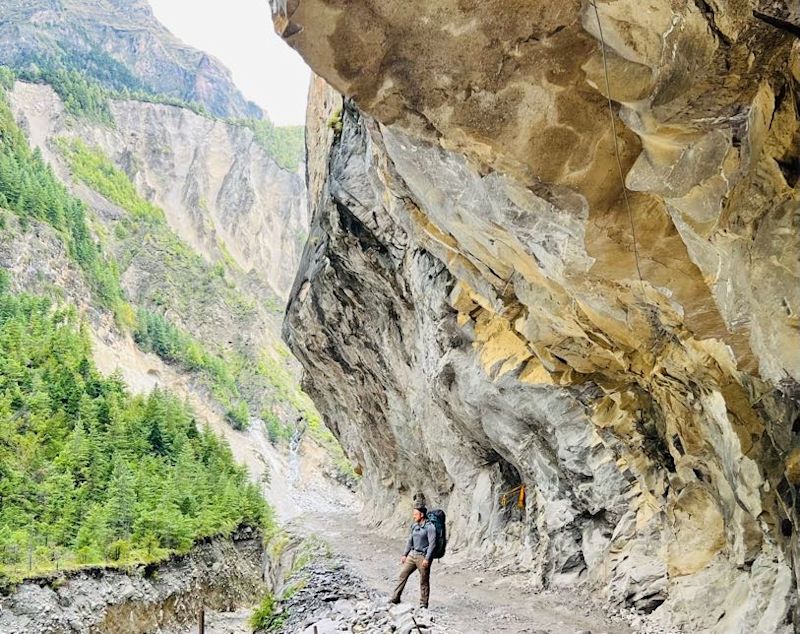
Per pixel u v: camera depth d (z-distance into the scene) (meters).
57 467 38.03
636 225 6.21
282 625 11.39
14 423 40.28
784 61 4.25
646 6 4.40
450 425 19.12
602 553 12.77
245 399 112.06
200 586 32.88
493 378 14.50
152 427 49.88
